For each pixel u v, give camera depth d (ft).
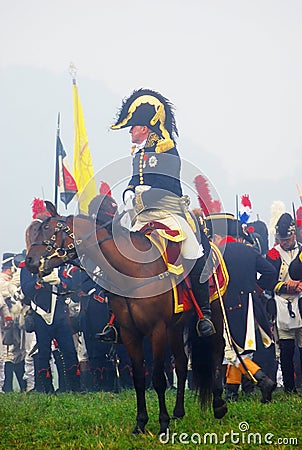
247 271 76.33
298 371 90.07
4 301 101.14
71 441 60.85
